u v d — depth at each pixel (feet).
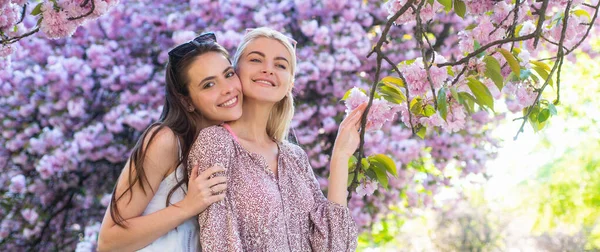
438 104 8.67
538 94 9.07
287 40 9.29
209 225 8.15
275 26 21.91
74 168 21.27
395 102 9.47
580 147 44.80
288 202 8.82
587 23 9.98
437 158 24.12
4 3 11.00
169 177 8.66
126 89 21.79
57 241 22.11
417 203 24.23
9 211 21.85
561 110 41.52
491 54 9.14
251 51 9.08
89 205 22.09
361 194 9.72
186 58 8.86
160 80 21.72
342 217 9.08
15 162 21.76
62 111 21.70
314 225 9.03
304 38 22.59
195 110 9.09
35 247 22.09
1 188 21.85
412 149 22.09
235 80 8.93
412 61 9.48
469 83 8.95
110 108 21.81
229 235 8.17
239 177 8.53
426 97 9.35
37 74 21.38
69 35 10.93
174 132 8.77
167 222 8.20
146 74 21.50
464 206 40.29
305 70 21.47
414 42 22.81
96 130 21.25
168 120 8.93
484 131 24.91
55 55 22.06
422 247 40.22
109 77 21.50
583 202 44.91
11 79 21.57
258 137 9.19
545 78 9.70
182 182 8.67
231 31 21.40
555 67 8.99
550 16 10.42
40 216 21.84
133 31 22.13
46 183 21.76
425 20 9.56
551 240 41.93
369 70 22.90
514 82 9.80
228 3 22.03
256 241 8.33
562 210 45.73
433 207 25.82
